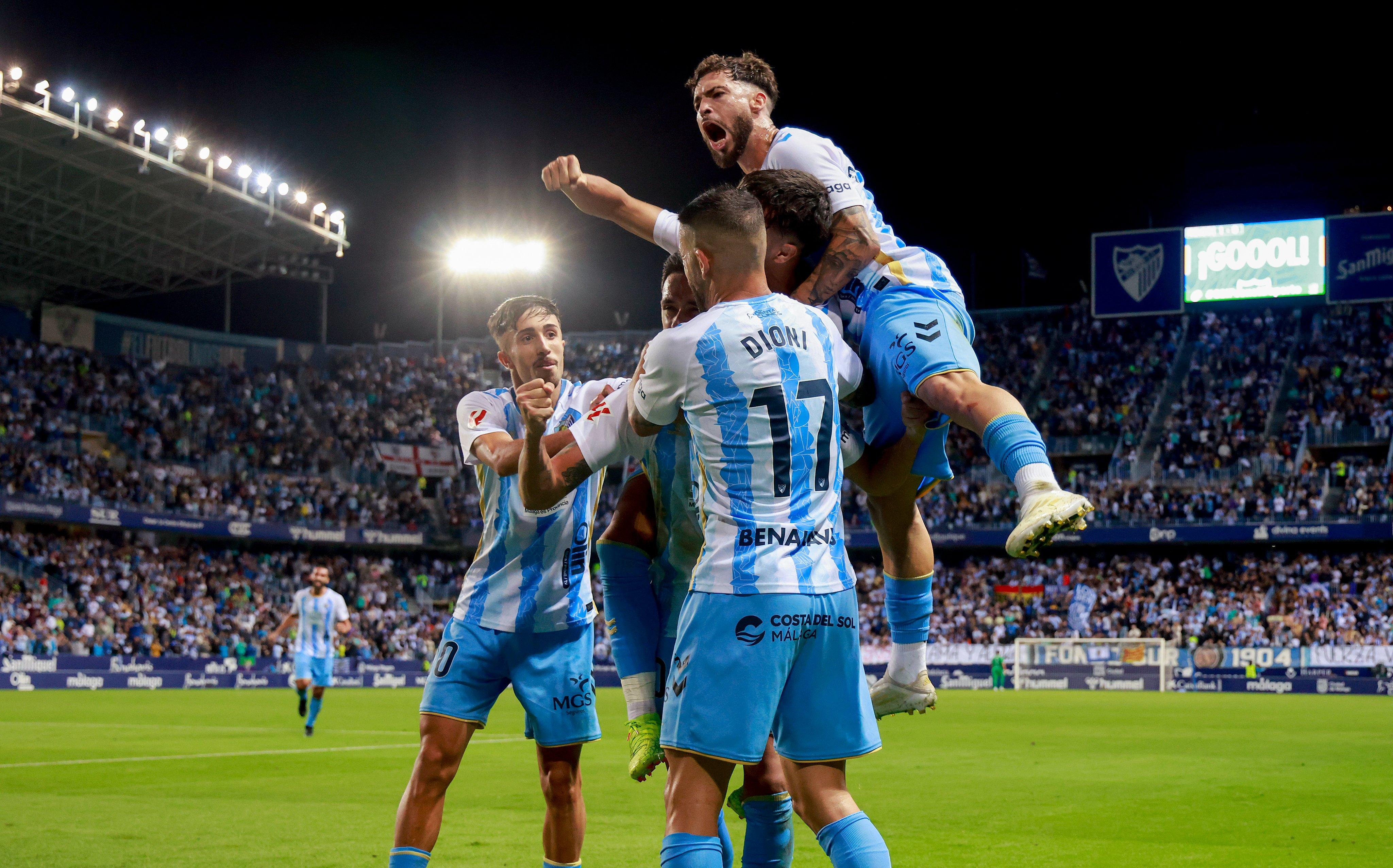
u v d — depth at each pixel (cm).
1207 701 2978
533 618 539
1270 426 4266
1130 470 4297
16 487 3688
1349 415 4153
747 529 365
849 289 444
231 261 4175
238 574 4212
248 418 4569
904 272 442
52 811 905
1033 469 366
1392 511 3794
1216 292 4169
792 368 374
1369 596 3794
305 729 1734
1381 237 3978
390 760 1335
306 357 4962
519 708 2583
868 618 4191
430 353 5359
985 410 387
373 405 4869
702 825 359
